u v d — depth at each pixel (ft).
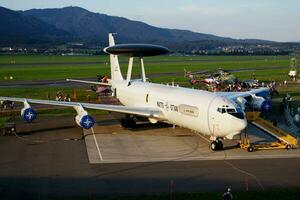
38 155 131.44
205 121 135.64
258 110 200.03
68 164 121.29
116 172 113.39
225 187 100.94
